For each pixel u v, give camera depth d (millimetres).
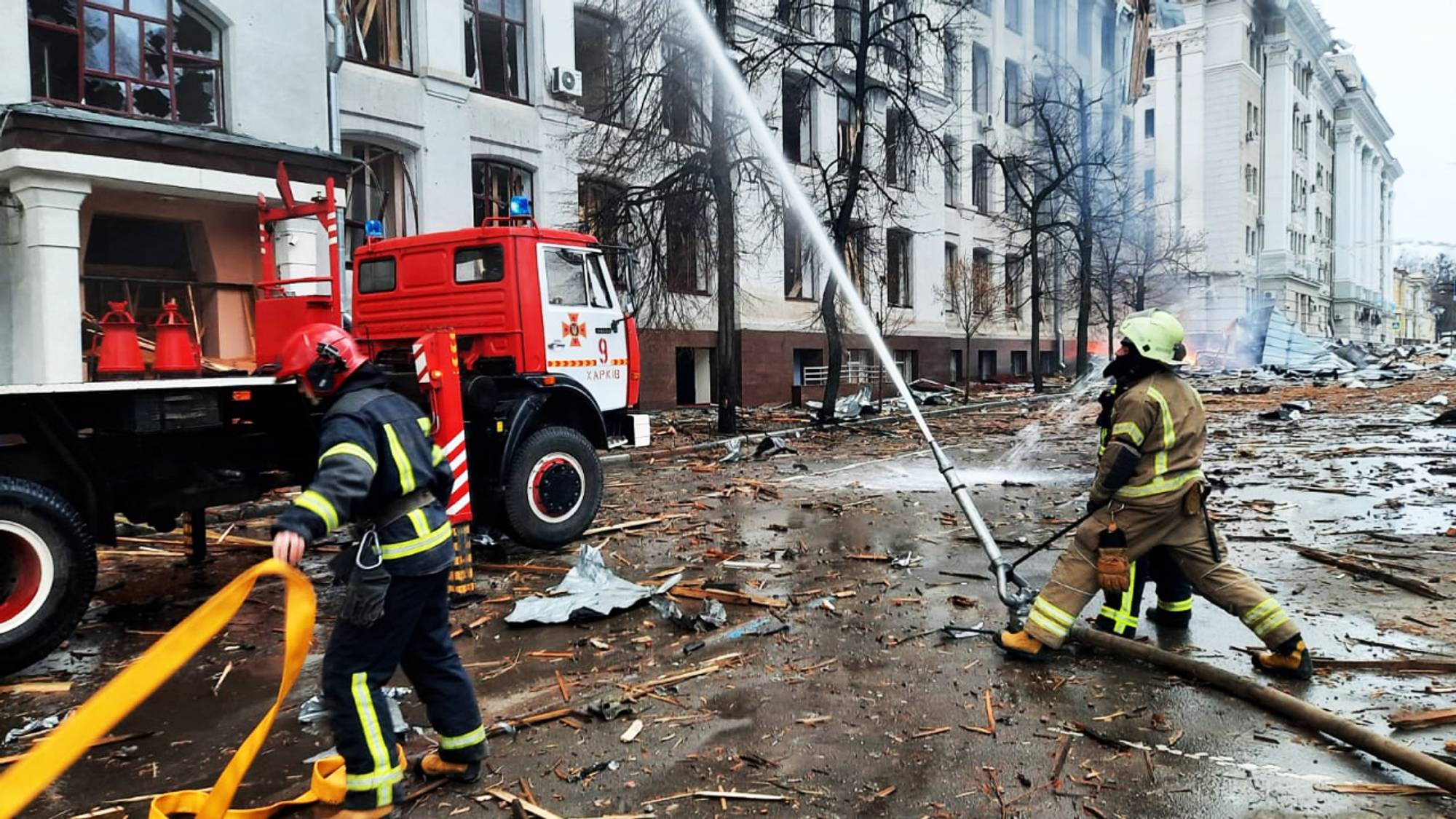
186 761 3648
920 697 4098
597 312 7762
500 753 3623
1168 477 4156
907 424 18781
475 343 7352
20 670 4738
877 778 3354
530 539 6945
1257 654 4332
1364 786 3172
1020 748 3557
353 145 15242
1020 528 7906
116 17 11117
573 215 18266
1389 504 8406
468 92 16281
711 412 21047
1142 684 4164
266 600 6082
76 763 3643
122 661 4938
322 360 3133
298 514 2740
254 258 12484
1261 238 53500
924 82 23953
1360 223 75812
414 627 3199
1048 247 33688
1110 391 4418
